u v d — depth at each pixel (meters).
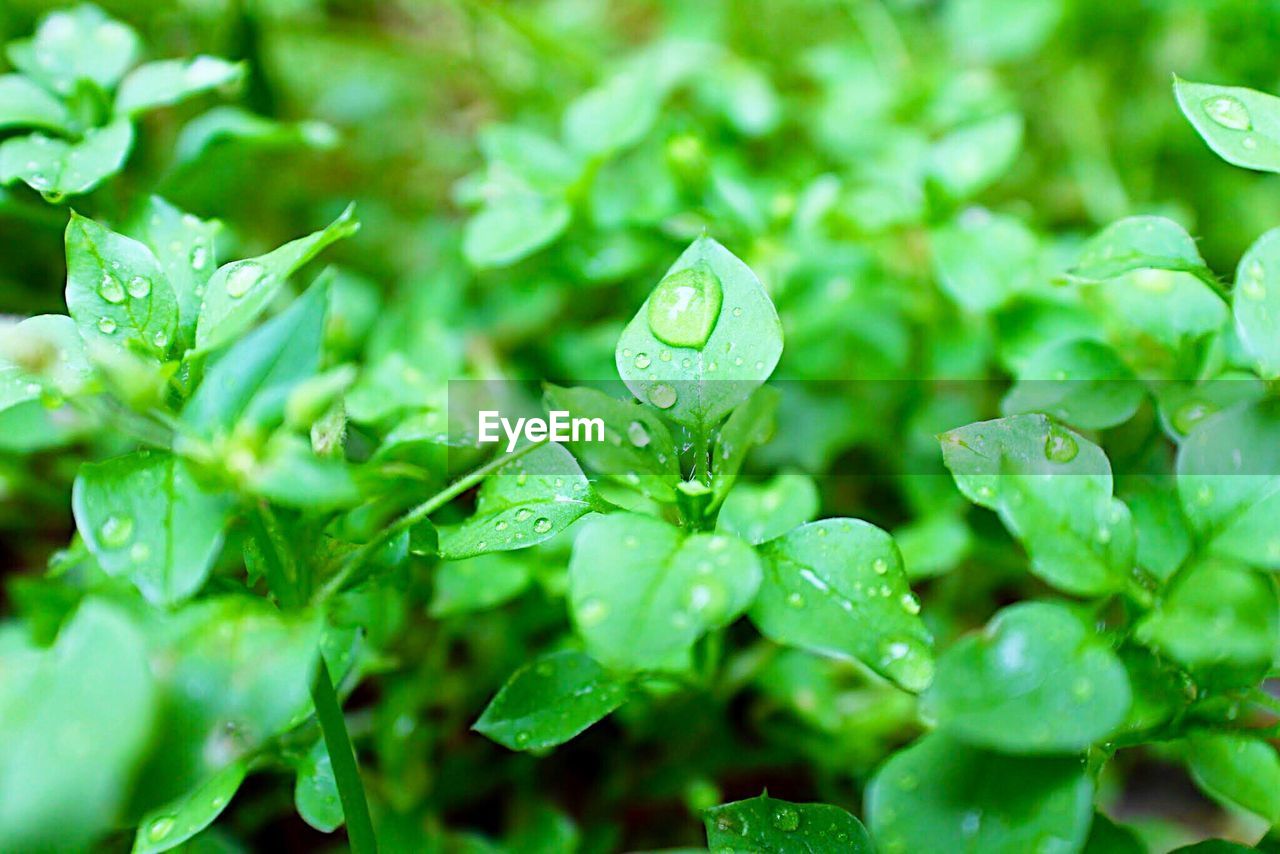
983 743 0.14
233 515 0.14
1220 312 0.18
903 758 0.15
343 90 0.29
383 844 0.18
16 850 0.13
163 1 0.25
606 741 0.21
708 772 0.21
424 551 0.16
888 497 0.24
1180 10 0.28
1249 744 0.16
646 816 0.21
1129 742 0.16
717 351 0.15
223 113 0.20
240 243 0.24
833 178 0.22
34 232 0.24
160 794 0.14
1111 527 0.15
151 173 0.24
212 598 0.14
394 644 0.21
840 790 0.21
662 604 0.14
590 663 0.17
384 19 0.32
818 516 0.23
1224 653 0.15
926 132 0.26
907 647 0.15
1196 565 0.15
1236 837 0.21
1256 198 0.27
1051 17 0.28
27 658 0.14
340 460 0.15
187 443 0.14
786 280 0.22
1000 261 0.20
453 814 0.21
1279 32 0.26
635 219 0.21
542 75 0.28
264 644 0.14
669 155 0.21
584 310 0.26
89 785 0.13
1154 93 0.29
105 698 0.13
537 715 0.16
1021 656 0.14
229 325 0.15
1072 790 0.15
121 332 0.15
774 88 0.30
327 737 0.15
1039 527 0.15
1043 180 0.29
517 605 0.20
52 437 0.19
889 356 0.23
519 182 0.21
